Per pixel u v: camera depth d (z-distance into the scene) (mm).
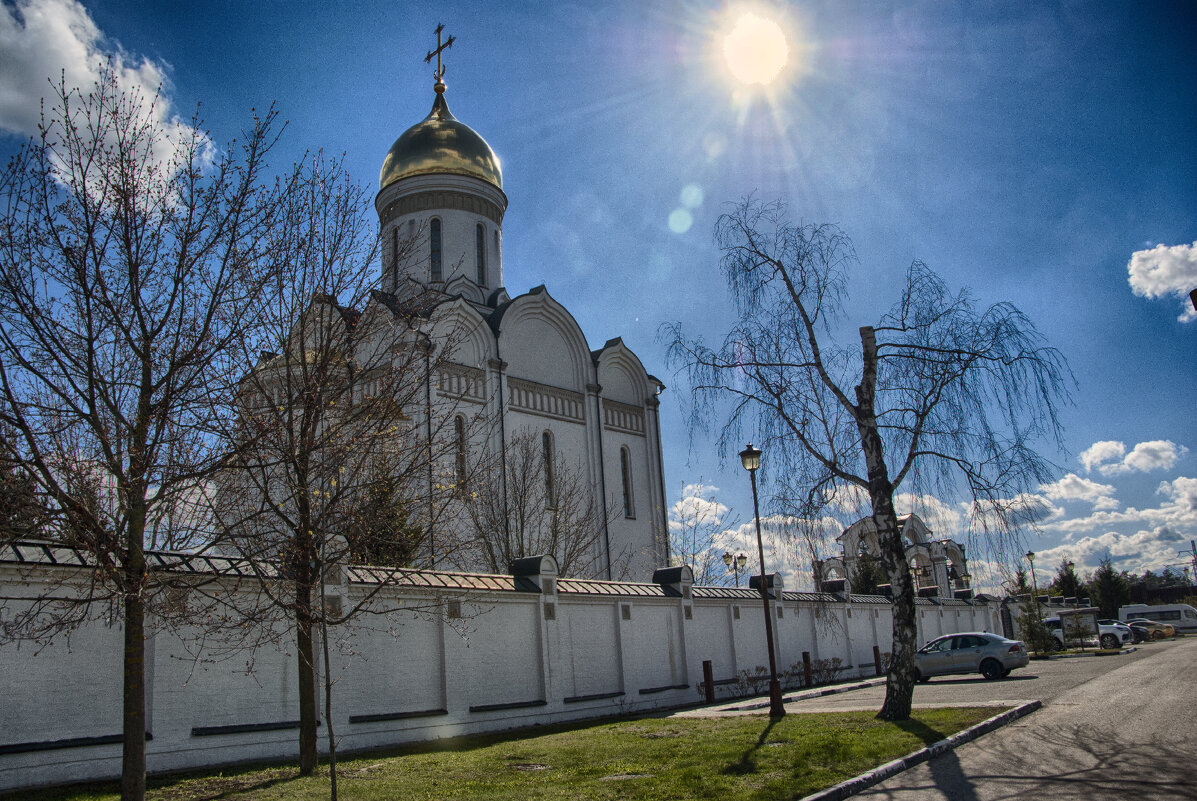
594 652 20609
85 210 9406
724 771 10602
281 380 12195
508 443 30484
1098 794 8664
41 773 10664
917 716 14875
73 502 8539
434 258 35781
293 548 11688
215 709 12734
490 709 17156
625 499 35719
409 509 13508
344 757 13516
